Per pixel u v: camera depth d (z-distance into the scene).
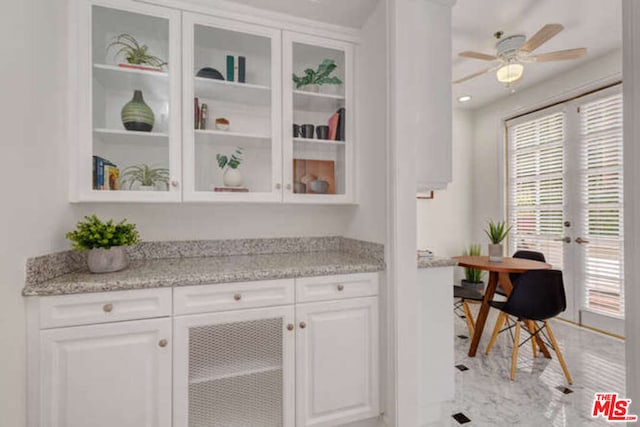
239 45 1.80
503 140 4.06
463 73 3.30
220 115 1.83
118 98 1.63
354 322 1.59
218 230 1.95
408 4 1.59
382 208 1.66
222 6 1.65
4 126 1.02
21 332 1.10
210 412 1.35
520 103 3.81
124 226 1.48
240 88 1.78
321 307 1.53
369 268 1.61
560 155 3.38
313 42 1.85
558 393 2.01
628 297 0.61
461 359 2.50
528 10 2.29
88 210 1.67
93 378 1.19
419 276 1.72
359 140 1.92
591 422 1.73
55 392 1.15
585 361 2.43
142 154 1.64
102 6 1.48
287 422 1.45
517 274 2.96
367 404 1.60
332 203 1.90
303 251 2.12
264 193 1.76
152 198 1.56
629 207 0.60
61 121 1.38
